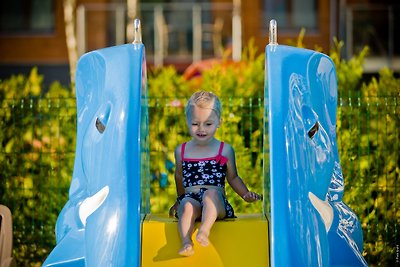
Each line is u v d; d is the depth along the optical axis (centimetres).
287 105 436
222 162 485
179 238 436
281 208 418
